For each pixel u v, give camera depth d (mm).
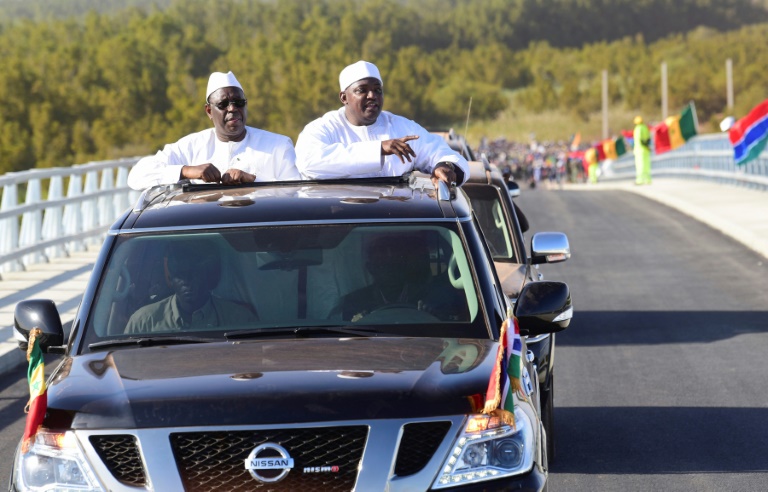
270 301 15242
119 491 12461
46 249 58562
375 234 15805
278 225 15938
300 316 15094
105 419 12758
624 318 40938
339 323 14977
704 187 115312
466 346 14320
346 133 20938
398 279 15375
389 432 12586
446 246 15719
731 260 57875
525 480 12906
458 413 12828
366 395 12781
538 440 13531
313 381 13016
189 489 12406
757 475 21625
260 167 21922
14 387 31375
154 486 12367
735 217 76500
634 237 70875
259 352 14016
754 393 28609
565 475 21875
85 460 12641
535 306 15617
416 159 20766
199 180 21641
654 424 25656
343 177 18906
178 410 12664
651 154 168000
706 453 23234
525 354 15203
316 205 16312
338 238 15766
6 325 38125
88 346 14789
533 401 14320
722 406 27266
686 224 78562
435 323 14914
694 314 41562
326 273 15453
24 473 12844
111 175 68375
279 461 12438
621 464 22547
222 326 15000
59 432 12828
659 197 105562
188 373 13422
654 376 30875
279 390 12820
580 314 42031
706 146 123750
